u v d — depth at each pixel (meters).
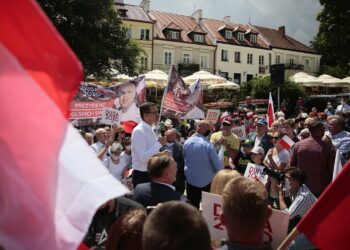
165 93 8.30
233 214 1.88
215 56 51.97
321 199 2.36
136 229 2.41
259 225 1.87
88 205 1.72
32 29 1.61
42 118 1.63
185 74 49.03
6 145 1.65
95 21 27.58
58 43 1.60
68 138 1.80
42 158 1.65
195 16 55.53
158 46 48.53
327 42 32.25
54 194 1.65
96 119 7.65
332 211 2.34
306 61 58.81
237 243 1.89
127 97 8.07
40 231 1.66
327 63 60.25
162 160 3.98
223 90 33.62
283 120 9.89
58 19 27.08
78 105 7.43
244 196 1.88
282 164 6.56
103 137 6.89
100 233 3.28
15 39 1.62
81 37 26.52
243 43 53.91
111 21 28.59
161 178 3.99
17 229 1.65
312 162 5.61
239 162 7.89
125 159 7.09
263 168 5.99
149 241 1.47
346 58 31.38
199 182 6.71
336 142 6.34
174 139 7.60
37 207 1.65
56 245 1.67
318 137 5.70
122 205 3.44
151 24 47.84
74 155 1.79
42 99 1.62
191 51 50.50
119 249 2.41
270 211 2.06
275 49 55.88
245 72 53.72
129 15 47.34
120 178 6.75
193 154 6.73
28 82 1.63
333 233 2.34
